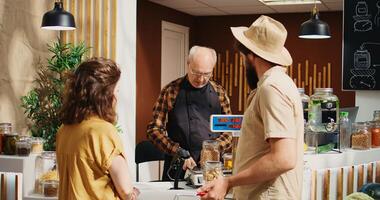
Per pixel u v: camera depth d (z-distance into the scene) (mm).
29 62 4426
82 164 2105
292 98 1970
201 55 3541
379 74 4898
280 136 1908
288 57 2117
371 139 3428
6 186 2926
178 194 2533
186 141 3592
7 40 4203
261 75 2102
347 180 3109
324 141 3031
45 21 3885
